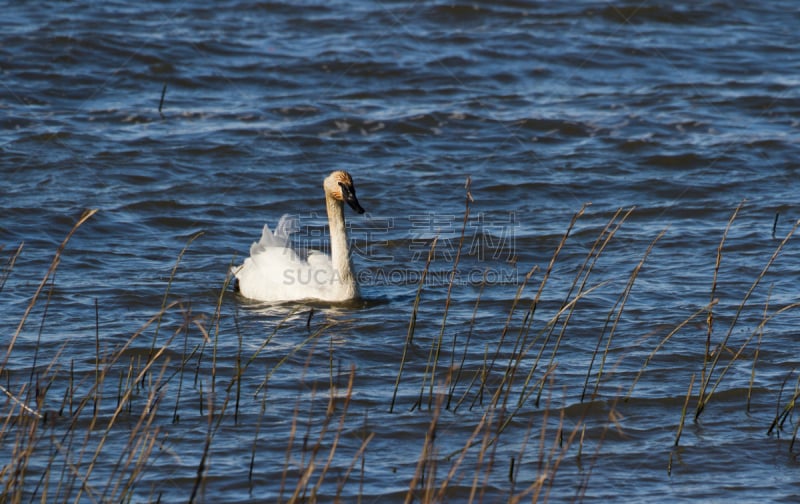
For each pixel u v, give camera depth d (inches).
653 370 516.7
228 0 1363.2
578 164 932.0
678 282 657.0
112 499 367.6
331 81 1134.4
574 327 577.6
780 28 1341.0
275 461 419.5
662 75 1186.0
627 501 395.5
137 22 1266.0
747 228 772.0
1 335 550.0
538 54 1226.6
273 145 962.7
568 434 449.4
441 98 1098.7
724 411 473.4
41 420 445.1
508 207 834.2
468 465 419.5
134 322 581.9
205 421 452.8
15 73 1099.9
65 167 887.1
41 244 725.3
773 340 553.3
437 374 512.1
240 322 593.0
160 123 1005.2
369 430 447.2
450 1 1354.6
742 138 996.6
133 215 796.0
